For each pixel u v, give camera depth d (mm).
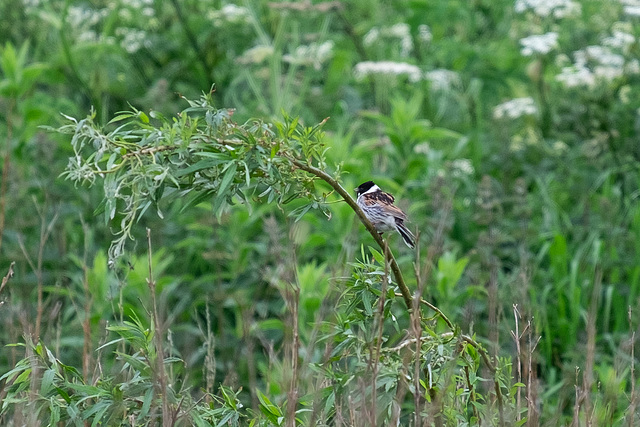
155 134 6039
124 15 16906
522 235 12406
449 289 11039
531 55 17172
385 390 6445
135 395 6324
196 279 13344
